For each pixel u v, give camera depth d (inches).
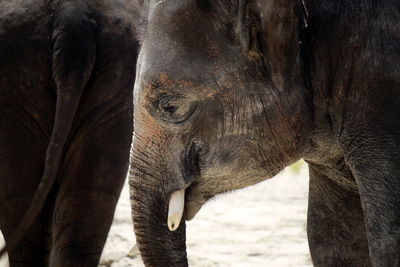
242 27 389.1
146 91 399.2
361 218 448.8
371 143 396.8
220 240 682.2
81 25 499.5
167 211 407.8
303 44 402.3
